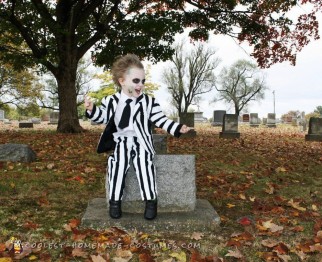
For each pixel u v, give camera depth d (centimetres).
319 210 444
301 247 312
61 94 1616
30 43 1566
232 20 1661
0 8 1441
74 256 291
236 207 452
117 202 358
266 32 1552
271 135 1914
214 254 300
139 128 355
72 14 1517
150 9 1794
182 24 1753
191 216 367
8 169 638
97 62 1725
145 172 355
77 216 395
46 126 2808
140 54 1645
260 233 349
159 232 351
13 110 4872
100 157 809
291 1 1419
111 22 1590
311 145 1331
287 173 689
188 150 1004
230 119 1658
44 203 441
